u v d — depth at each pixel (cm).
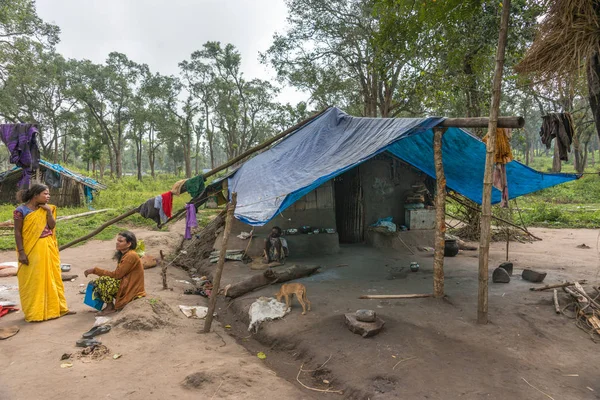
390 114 2262
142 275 569
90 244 1150
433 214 1038
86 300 539
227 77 4481
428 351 414
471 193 912
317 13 2058
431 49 1212
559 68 348
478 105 1262
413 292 621
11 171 2219
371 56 2023
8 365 381
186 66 4431
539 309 534
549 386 349
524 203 2341
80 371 371
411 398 334
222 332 520
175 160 6775
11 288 643
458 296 593
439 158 566
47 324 496
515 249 1067
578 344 436
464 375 366
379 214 1045
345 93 2508
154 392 337
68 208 2147
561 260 891
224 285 716
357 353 418
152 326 479
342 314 525
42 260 505
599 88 324
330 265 830
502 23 453
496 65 462
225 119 4794
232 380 358
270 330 509
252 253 913
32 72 2673
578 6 318
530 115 3838
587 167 4612
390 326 479
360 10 1973
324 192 970
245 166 893
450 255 945
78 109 4716
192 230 1461
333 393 367
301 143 826
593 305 513
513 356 402
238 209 604
